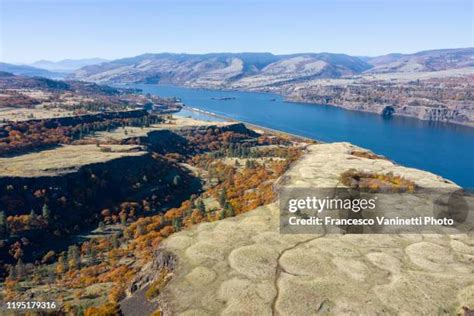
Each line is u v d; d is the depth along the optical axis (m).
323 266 56.72
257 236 67.44
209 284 54.12
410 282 51.97
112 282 97.38
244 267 57.28
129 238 134.62
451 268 55.75
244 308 48.50
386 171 103.00
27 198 143.75
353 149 141.75
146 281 68.75
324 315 46.75
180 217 138.00
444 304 47.69
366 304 48.03
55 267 117.25
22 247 125.19
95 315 64.06
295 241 65.12
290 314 47.16
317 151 138.00
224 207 123.38
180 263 60.50
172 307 50.38
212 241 66.50
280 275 55.06
